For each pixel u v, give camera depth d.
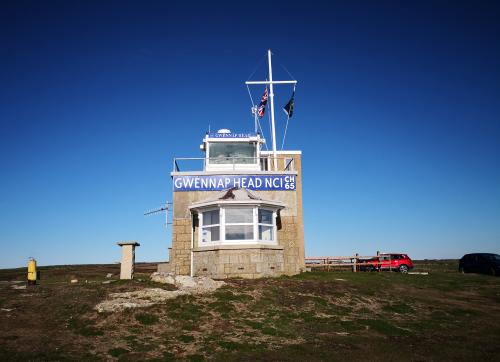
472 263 34.19
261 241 24.58
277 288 20.34
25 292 18.03
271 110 33.22
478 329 16.47
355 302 19.64
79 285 19.91
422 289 23.78
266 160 34.97
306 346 13.31
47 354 11.39
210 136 32.78
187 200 27.27
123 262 22.78
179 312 15.88
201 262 24.48
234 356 12.10
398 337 14.98
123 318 14.86
